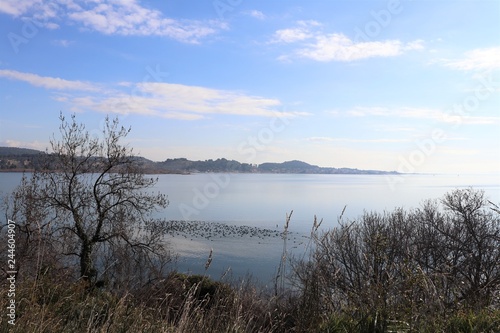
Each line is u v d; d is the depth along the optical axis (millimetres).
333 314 4633
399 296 4238
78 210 17156
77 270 15125
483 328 4082
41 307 5059
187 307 4742
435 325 4062
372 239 4887
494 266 20203
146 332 4582
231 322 4602
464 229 24516
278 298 5121
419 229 25297
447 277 5031
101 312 5203
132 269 14719
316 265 5125
